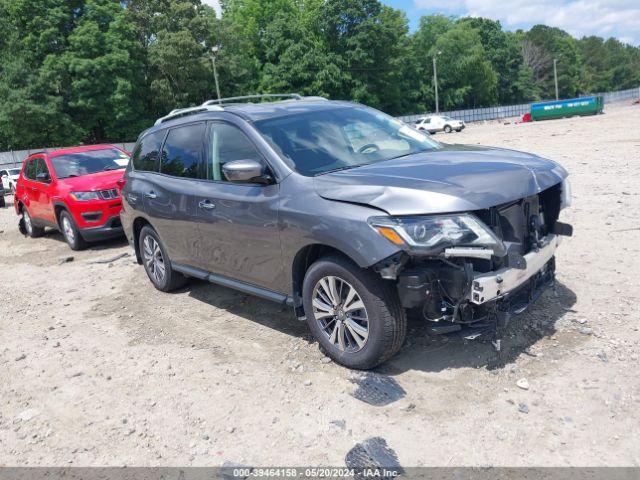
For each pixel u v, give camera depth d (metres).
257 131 4.35
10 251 10.19
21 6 44.69
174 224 5.28
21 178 11.29
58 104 43.88
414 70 75.19
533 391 3.35
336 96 60.47
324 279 3.80
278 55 59.56
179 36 48.50
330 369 3.91
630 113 44.50
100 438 3.40
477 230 3.22
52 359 4.69
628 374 3.42
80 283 7.13
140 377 4.15
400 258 3.29
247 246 4.35
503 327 3.57
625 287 4.76
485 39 93.75
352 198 3.50
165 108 51.44
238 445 3.17
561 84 107.88
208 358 4.35
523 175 3.60
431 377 3.62
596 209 7.70
